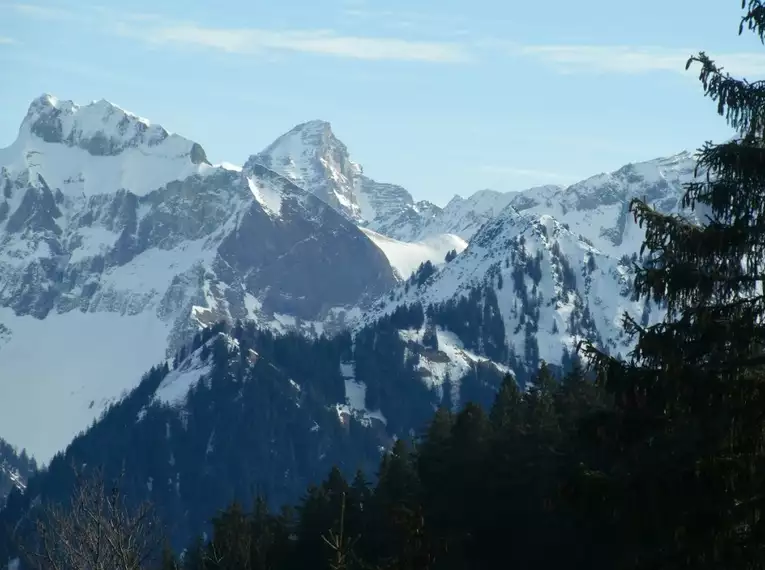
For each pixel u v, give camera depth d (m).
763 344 54.09
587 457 96.06
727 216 55.66
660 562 55.22
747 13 53.94
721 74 55.25
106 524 63.31
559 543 110.00
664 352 54.97
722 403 53.44
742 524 54.81
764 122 54.44
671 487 53.38
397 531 58.44
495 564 119.81
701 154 55.81
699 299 55.38
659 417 56.28
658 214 56.44
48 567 63.38
